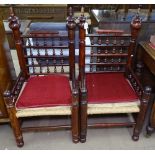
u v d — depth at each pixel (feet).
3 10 8.62
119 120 5.63
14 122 4.33
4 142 4.99
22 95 4.32
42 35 4.55
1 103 4.68
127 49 4.86
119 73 5.21
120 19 5.67
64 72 5.20
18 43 4.55
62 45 4.80
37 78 4.95
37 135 5.17
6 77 4.62
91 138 5.08
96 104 4.26
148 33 5.64
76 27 4.94
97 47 4.91
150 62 4.88
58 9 9.96
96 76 5.05
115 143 4.97
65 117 5.70
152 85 6.22
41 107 4.17
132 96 4.32
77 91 3.98
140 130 4.84
